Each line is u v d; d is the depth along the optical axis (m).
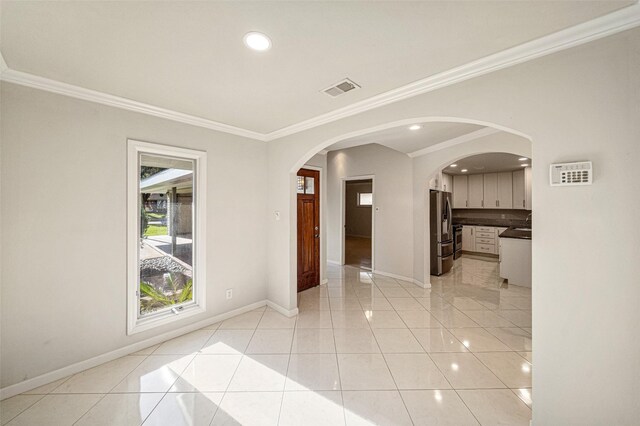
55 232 2.03
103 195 2.26
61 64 1.75
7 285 1.85
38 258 1.96
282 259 3.36
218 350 2.49
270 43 1.53
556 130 1.48
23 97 1.89
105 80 1.98
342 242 6.18
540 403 1.53
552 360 1.50
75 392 1.90
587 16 1.31
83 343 2.16
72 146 2.10
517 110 1.61
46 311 1.99
